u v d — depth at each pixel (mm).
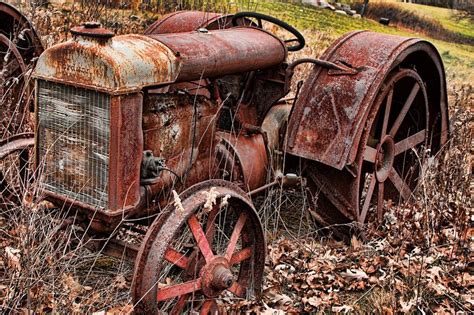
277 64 4852
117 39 3703
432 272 4574
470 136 6523
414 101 5625
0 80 5586
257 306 4105
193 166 4184
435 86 5652
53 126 3701
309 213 5164
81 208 3680
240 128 4816
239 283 4137
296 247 4984
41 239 3809
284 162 4742
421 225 5145
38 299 3635
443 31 17406
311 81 4809
